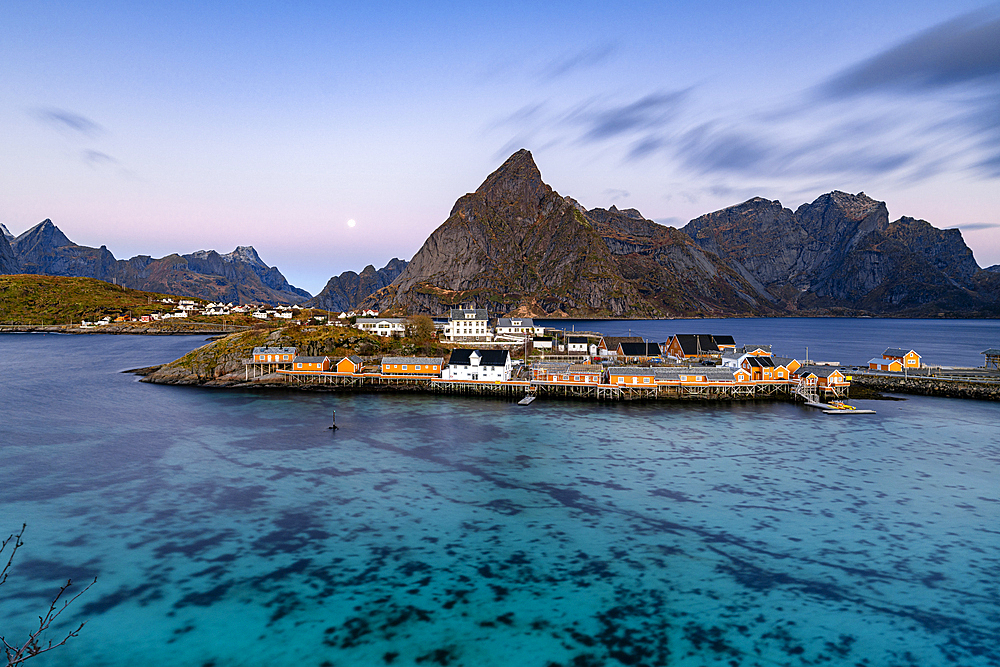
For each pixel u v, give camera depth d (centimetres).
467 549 4594
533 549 4597
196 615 3675
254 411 9612
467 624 3625
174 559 4372
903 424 8738
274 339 14150
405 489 5869
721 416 9288
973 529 4956
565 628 3594
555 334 18838
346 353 13912
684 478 6231
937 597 3934
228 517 5134
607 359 14638
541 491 5838
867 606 3828
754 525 5047
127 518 5084
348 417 9169
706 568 4316
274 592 3953
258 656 3306
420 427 8500
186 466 6538
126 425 8519
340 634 3512
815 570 4288
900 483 6081
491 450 7281
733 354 12794
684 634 3538
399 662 3275
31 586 3956
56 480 6022
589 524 5062
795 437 7956
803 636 3516
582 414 9425
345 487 5909
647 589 4034
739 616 3719
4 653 3253
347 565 4322
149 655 3303
